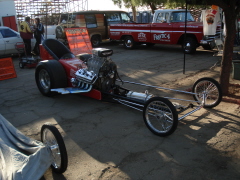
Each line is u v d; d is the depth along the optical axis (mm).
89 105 5750
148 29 12812
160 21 12742
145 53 12484
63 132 4461
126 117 5043
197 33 11172
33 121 4949
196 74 8109
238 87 6520
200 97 5305
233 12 5602
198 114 5074
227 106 5422
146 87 6883
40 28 12156
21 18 18734
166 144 3984
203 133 4301
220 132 4309
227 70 5891
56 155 3238
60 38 14195
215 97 5738
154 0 8758
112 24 14273
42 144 3080
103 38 15273
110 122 4828
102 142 4098
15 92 6793
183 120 4824
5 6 16906
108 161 3570
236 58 8516
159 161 3539
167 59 10750
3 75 8086
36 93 6660
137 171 3328
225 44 5797
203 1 5691
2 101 6117
